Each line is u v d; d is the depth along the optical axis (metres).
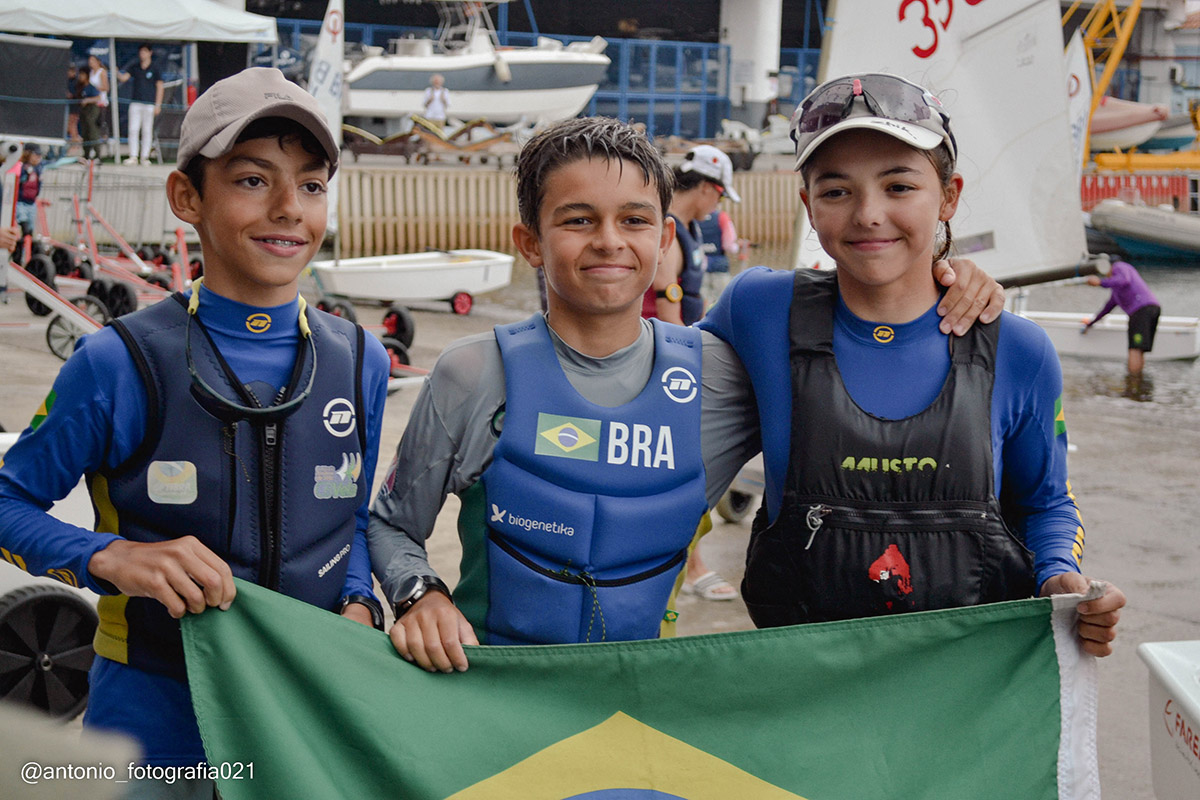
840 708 1.95
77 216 12.80
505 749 1.85
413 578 1.90
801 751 1.93
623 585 1.97
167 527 1.85
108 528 1.88
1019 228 6.49
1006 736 1.94
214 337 1.88
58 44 15.84
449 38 30.47
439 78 25.52
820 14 39.00
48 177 16.20
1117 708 3.74
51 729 1.26
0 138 14.55
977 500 1.93
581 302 1.91
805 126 1.95
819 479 1.95
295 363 1.92
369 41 31.61
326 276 13.33
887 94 1.87
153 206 17.34
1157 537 5.84
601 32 36.69
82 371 1.79
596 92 34.19
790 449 1.98
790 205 28.72
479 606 2.00
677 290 4.37
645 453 1.97
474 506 2.00
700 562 4.67
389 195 24.03
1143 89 37.59
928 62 6.23
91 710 1.87
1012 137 6.33
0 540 1.79
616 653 1.91
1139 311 11.09
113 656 1.85
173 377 1.83
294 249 1.87
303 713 1.79
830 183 1.92
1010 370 1.99
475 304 15.25
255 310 1.89
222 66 23.33
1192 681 2.26
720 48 34.88
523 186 1.99
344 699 1.79
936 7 6.12
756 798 1.91
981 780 1.93
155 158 20.59
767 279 2.11
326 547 1.96
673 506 1.98
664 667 1.92
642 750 1.90
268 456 1.87
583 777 1.87
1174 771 2.28
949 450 1.92
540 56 27.34
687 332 2.10
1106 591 1.88
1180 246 21.64
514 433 1.94
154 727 1.83
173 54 22.09
